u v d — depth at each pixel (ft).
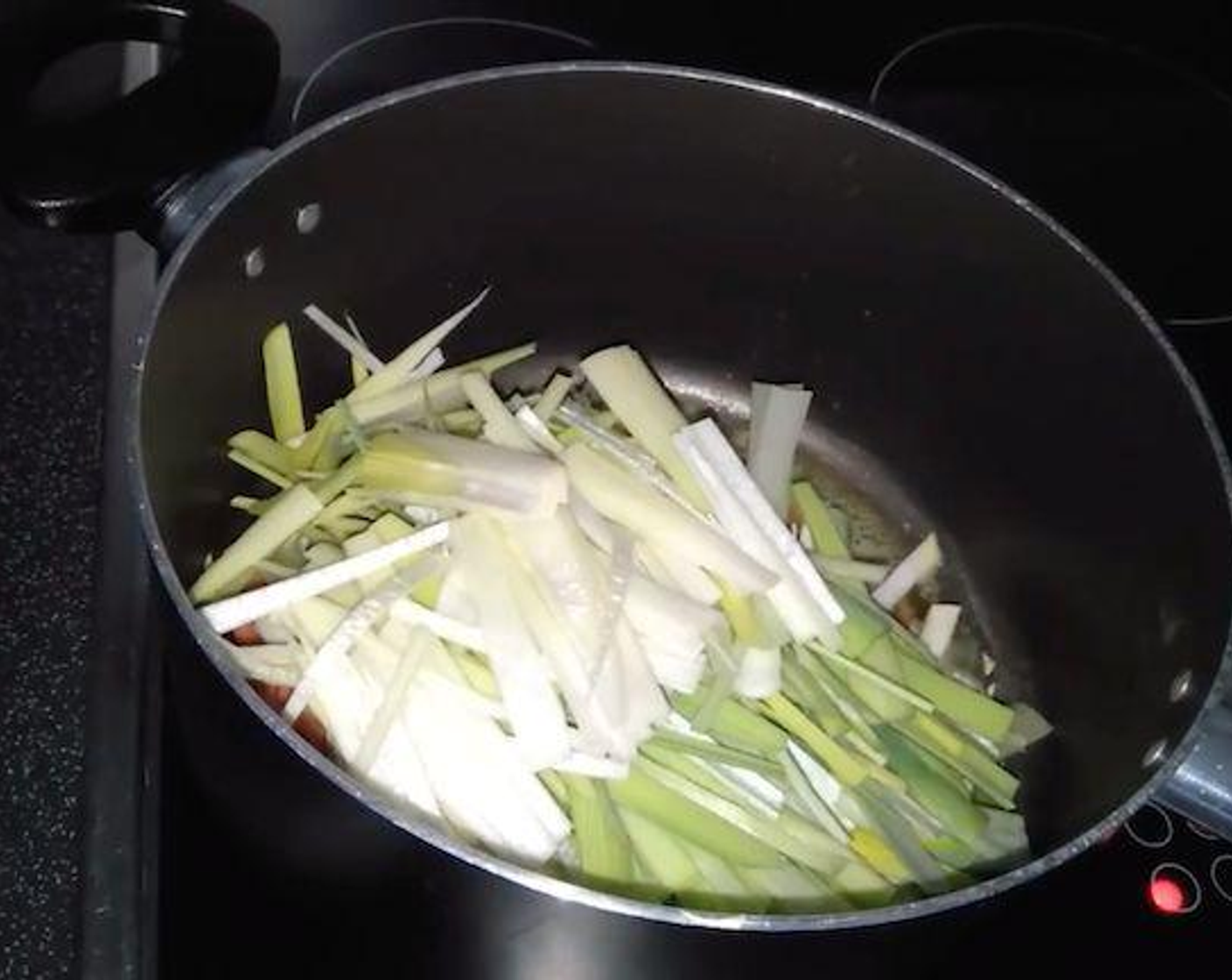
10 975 1.26
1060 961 1.40
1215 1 2.14
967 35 2.10
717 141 1.58
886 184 1.59
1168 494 1.46
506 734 1.57
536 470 1.61
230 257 1.44
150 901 1.27
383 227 1.59
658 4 2.07
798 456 1.88
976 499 1.80
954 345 1.71
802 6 2.11
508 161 1.58
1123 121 2.03
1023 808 1.64
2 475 1.55
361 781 1.43
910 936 1.18
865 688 1.66
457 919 1.23
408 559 1.60
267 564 1.58
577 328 1.84
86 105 1.76
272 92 1.50
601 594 1.60
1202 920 1.43
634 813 1.56
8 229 1.73
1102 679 1.58
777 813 1.57
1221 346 1.81
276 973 1.30
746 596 1.67
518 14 2.02
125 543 1.44
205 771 1.33
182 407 1.43
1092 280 1.49
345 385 1.73
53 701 1.41
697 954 1.15
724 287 1.78
